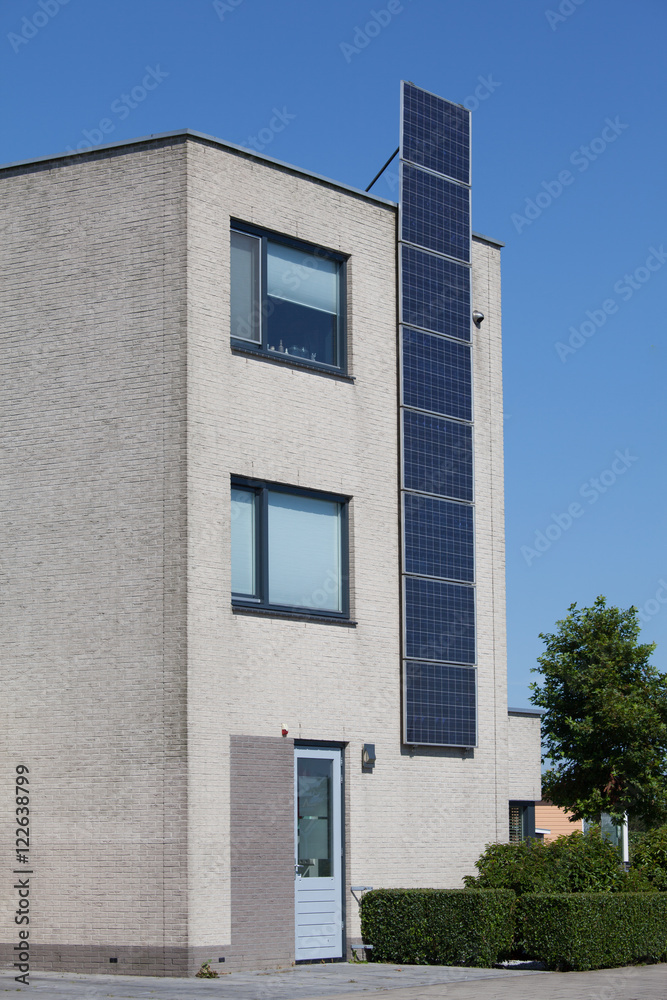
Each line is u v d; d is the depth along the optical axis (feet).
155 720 61.26
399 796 70.69
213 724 61.77
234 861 61.72
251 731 63.62
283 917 63.46
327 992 52.90
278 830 63.93
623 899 65.82
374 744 69.72
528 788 83.71
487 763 75.77
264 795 63.67
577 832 73.05
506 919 64.34
